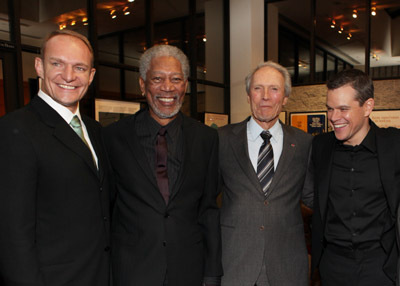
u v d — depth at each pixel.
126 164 1.52
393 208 1.46
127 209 1.53
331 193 1.66
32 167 1.18
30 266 1.14
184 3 6.29
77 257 1.30
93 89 4.55
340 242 1.61
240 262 1.67
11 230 1.12
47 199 1.24
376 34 6.52
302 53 7.19
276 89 1.73
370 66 6.55
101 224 1.40
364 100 1.48
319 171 1.70
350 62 6.90
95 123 1.66
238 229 1.69
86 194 1.33
